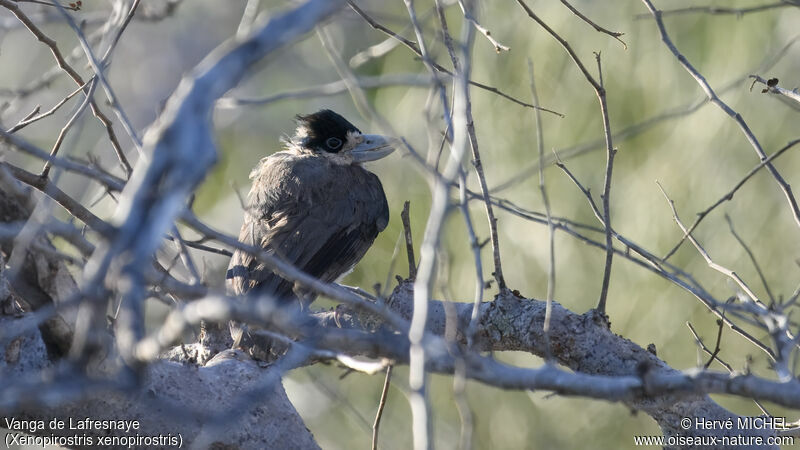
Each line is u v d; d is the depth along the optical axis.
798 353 6.66
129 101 21.12
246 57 4.22
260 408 7.58
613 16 12.51
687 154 11.94
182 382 7.33
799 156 11.66
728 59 11.99
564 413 12.63
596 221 12.12
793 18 11.94
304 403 14.17
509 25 12.84
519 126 12.55
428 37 11.95
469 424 5.23
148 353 4.46
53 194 7.10
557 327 8.09
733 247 11.64
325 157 12.47
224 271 13.62
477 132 12.66
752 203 11.69
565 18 12.59
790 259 11.51
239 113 17.81
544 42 12.59
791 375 5.62
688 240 11.75
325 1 4.39
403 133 13.48
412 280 8.82
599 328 8.06
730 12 8.75
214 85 4.13
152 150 4.03
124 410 7.05
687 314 11.79
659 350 11.82
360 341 5.61
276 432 7.60
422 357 4.88
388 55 14.66
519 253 12.32
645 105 12.19
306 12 4.35
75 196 12.68
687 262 11.77
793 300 7.19
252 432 7.50
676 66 12.16
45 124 16.97
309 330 5.71
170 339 4.47
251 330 8.05
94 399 6.91
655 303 11.88
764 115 11.77
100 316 4.54
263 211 11.65
